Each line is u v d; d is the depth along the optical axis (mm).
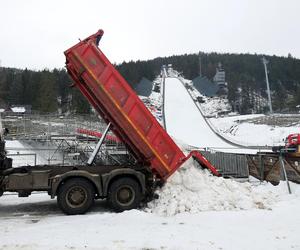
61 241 6047
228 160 16281
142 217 7957
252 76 154125
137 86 126250
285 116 64312
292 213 8148
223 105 117812
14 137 26906
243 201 8859
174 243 5887
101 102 9281
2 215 8680
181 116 73812
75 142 24500
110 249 5582
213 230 6777
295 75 146875
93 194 8773
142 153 9414
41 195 11758
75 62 9148
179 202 8633
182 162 9289
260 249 5574
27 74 88500
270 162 12898
